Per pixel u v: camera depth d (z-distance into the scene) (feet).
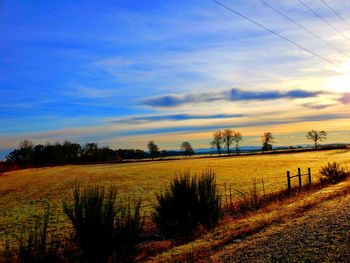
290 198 68.59
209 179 51.21
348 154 357.82
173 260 33.42
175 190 48.85
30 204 112.78
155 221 50.16
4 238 59.11
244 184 124.36
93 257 34.06
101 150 609.01
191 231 47.42
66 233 57.26
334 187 77.15
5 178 286.46
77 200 35.12
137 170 278.26
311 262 25.57
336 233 32.24
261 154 513.45
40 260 33.42
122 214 37.32
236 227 44.65
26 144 554.87
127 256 35.76
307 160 279.49
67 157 591.37
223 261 29.35
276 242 32.40
